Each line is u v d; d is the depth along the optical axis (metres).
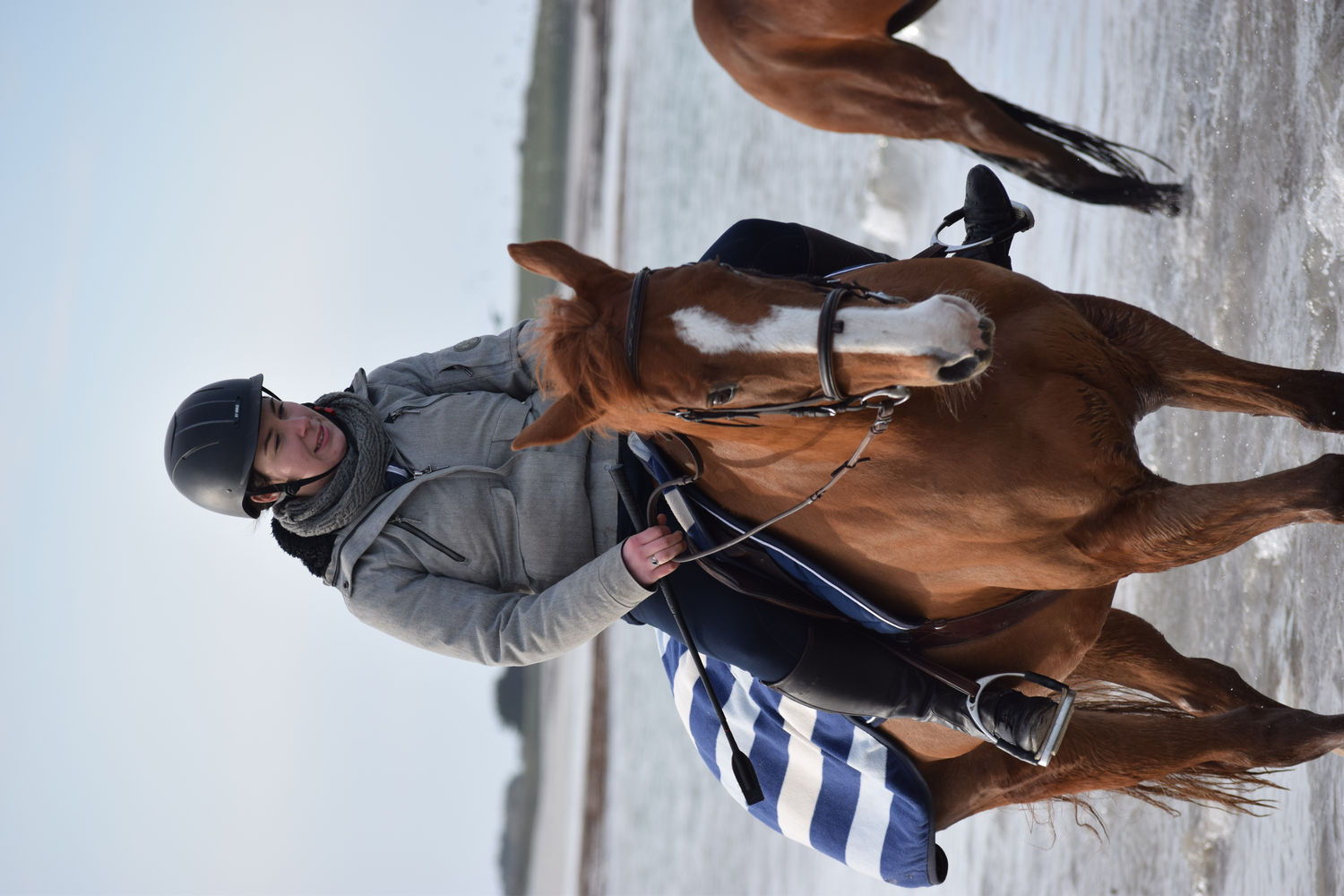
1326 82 2.89
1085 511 2.03
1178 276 3.54
